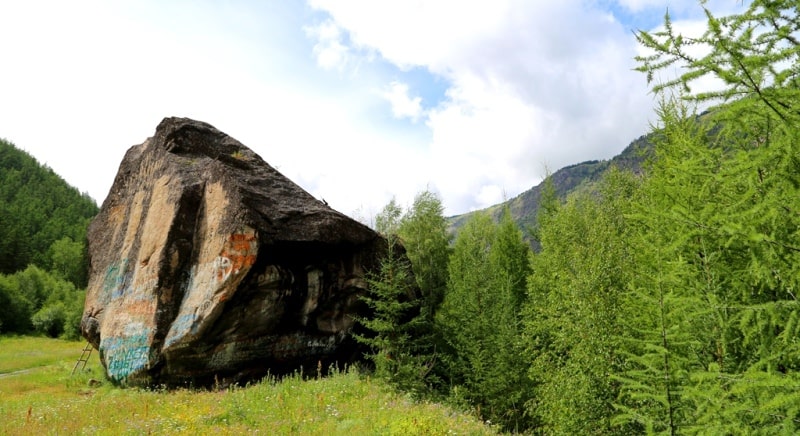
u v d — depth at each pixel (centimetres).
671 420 546
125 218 2192
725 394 412
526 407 1498
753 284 524
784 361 462
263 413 1135
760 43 375
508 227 3152
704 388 464
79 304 4994
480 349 1702
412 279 2012
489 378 1565
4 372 2402
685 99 411
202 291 1583
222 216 1642
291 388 1375
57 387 1830
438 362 1894
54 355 3038
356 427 1002
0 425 1105
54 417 1166
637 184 1694
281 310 1653
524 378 1511
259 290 1606
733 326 555
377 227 3238
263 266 1611
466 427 1050
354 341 1827
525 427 1528
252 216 1594
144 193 2067
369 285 1855
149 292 1689
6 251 7519
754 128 477
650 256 808
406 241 3075
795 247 385
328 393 1317
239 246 1554
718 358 586
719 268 576
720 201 591
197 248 1712
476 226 3956
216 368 1592
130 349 1688
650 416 600
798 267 395
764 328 489
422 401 1377
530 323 1466
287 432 984
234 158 1864
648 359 596
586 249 1220
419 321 1616
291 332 1688
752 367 397
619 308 948
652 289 685
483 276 1928
